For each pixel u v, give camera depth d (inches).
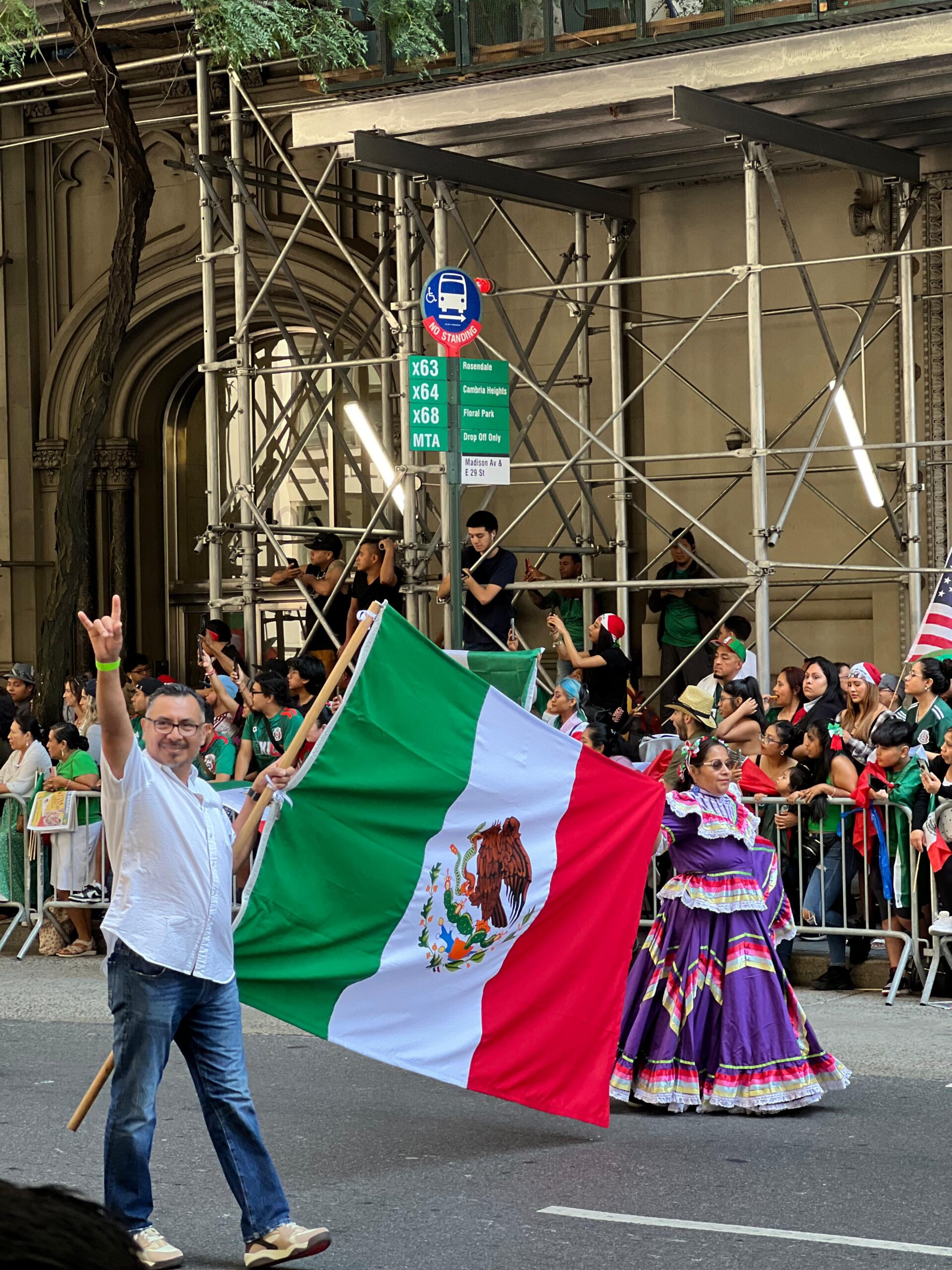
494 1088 298.8
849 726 470.9
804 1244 238.7
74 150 872.9
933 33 504.1
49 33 834.2
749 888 328.2
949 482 666.2
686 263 713.0
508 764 305.1
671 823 325.7
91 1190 274.1
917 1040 383.6
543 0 574.6
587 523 707.4
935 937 422.6
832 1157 288.7
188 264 850.1
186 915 234.4
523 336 748.0
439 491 764.0
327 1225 254.1
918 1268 227.0
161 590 908.6
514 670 388.5
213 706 608.4
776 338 697.0
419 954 294.4
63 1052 398.0
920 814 428.8
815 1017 411.2
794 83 541.3
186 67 825.5
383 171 613.6
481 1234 247.3
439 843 297.9
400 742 294.4
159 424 902.4
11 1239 45.1
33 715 668.1
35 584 884.0
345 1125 322.7
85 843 536.1
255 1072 378.0
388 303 778.8
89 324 874.1
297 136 613.6
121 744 232.8
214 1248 246.8
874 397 680.4
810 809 439.5
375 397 831.7
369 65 652.1
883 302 671.1
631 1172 282.2
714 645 673.6
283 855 283.0
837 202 684.1
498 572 611.2
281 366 874.1
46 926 549.3
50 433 883.4
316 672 523.2
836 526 688.4
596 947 309.6
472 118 581.3
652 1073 327.3
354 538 821.9
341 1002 287.6
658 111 573.6
